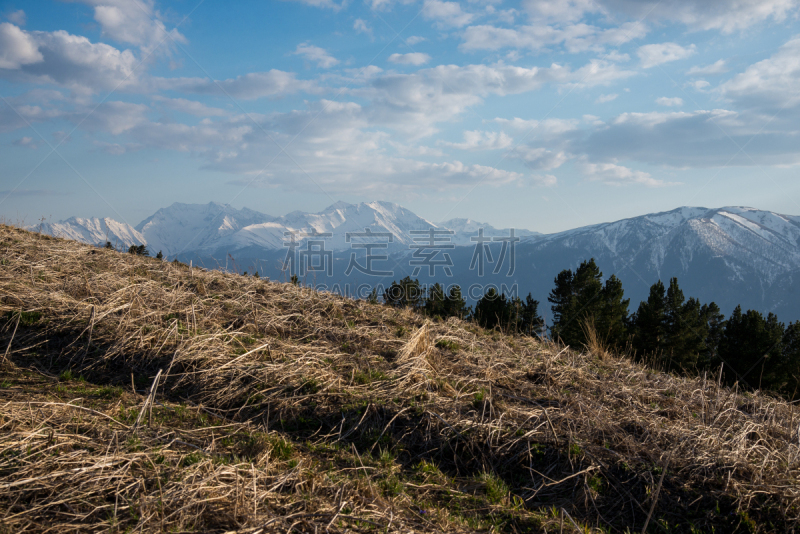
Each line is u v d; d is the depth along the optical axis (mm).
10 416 3939
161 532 2904
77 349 5953
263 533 3045
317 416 5281
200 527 3047
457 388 6277
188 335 6617
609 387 6992
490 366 7250
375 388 5934
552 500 4410
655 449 5008
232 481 3592
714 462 4797
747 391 9328
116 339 6211
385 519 3539
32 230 12320
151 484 3412
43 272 8211
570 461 4770
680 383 7949
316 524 3230
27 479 3105
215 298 8805
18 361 5531
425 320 9953
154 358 5992
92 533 2822
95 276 8273
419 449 4949
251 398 5414
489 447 4949
